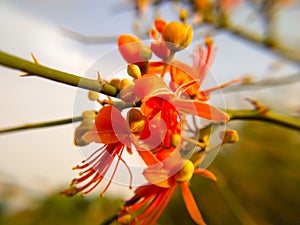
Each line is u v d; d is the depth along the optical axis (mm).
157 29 90
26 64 63
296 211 252
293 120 119
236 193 246
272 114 119
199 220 80
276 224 257
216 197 251
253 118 118
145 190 86
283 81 152
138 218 88
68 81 67
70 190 82
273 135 221
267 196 249
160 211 87
